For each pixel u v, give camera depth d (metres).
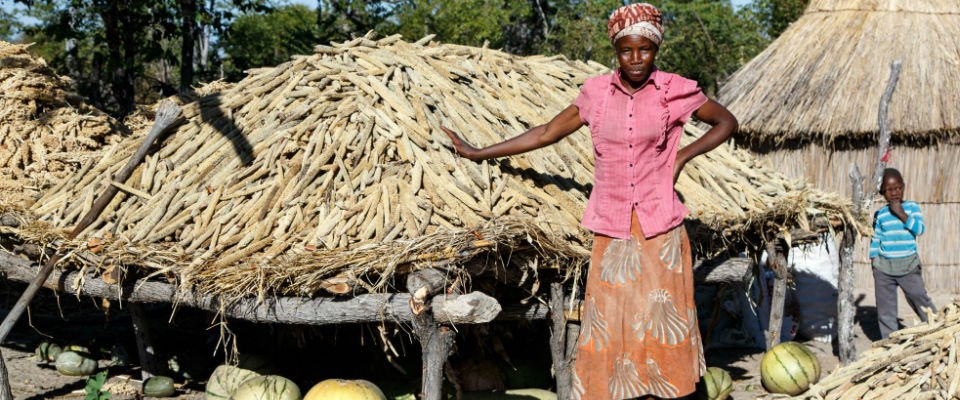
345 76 6.41
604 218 3.81
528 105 6.64
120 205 5.84
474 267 4.72
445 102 6.17
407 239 4.84
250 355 6.33
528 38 28.78
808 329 8.62
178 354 7.17
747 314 8.52
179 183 5.79
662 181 3.76
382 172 5.47
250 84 6.77
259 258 4.88
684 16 25.33
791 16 26.02
